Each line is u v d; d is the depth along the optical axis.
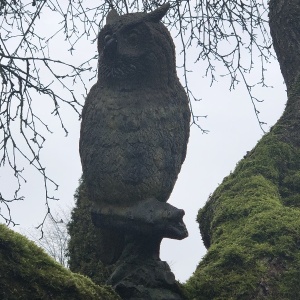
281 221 8.38
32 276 5.95
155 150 6.89
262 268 7.78
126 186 6.80
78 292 6.15
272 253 7.93
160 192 6.91
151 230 6.71
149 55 7.07
